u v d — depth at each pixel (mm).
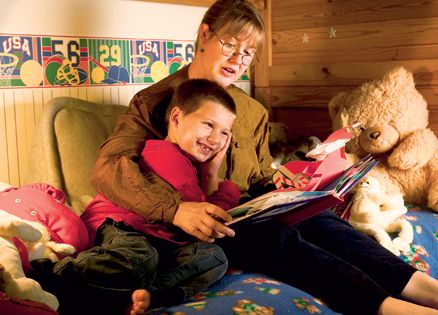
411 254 1698
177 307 1200
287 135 2508
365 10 2322
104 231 1320
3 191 1411
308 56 2541
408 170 2014
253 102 1887
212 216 1244
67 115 1868
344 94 2227
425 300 1368
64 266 1181
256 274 1454
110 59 2105
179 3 2291
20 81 1871
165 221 1302
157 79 2273
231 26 1592
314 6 2486
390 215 1801
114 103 2137
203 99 1452
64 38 1962
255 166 1844
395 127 1998
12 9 1823
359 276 1318
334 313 1297
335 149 1430
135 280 1193
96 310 1186
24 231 1126
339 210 1831
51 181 1774
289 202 1196
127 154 1457
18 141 1893
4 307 945
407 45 2217
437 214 1930
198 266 1302
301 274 1381
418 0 2160
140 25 2186
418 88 2207
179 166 1413
